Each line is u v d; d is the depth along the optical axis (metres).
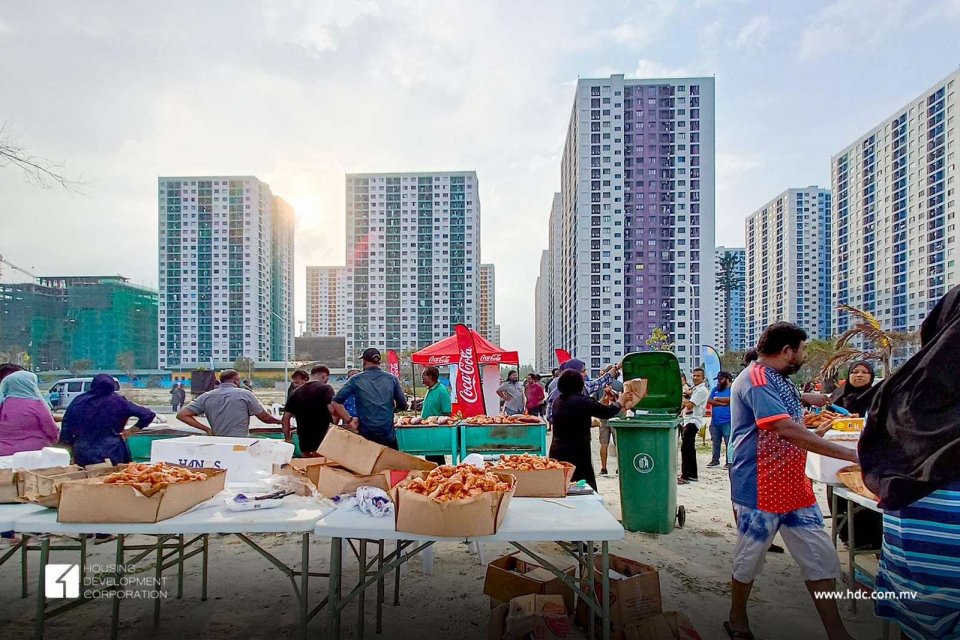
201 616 3.66
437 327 106.56
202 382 26.20
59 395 24.09
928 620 1.92
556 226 120.19
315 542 5.29
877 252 83.06
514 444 7.34
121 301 76.50
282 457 3.79
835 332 90.88
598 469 9.42
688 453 8.10
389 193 107.56
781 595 3.95
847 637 2.85
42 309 69.81
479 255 112.88
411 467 3.35
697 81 82.31
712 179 82.19
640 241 81.88
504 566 3.81
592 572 2.99
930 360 1.89
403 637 3.37
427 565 4.42
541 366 163.12
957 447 1.78
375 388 6.09
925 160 74.31
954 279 70.38
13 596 3.99
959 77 69.69
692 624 3.48
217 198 88.44
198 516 2.79
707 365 11.48
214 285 88.06
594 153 81.75
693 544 5.08
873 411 2.08
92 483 2.68
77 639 3.33
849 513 3.61
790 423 2.85
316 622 3.57
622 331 80.69
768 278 100.44
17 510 2.89
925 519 1.89
